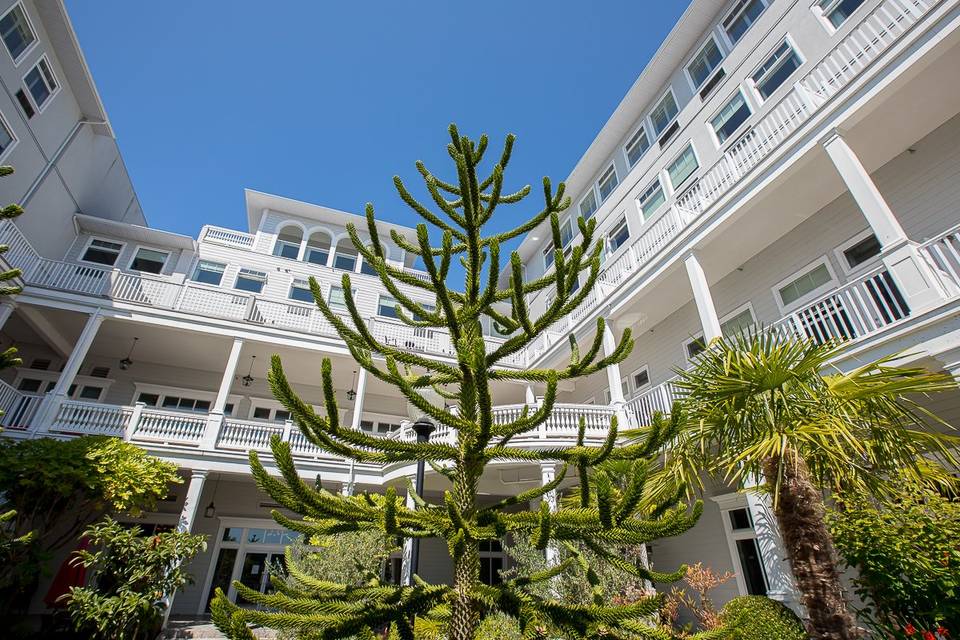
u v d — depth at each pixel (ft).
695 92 42.91
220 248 53.31
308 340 44.09
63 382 34.88
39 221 41.55
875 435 17.30
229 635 5.82
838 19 31.17
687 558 33.76
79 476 26.78
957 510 15.33
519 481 37.11
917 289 19.04
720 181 33.04
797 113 28.76
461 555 7.55
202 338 43.09
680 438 18.76
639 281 35.29
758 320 32.48
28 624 28.45
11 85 36.94
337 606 7.27
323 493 7.66
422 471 16.76
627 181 49.21
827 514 17.33
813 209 29.58
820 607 13.73
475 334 10.02
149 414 35.63
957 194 23.70
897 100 23.21
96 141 48.34
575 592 19.16
